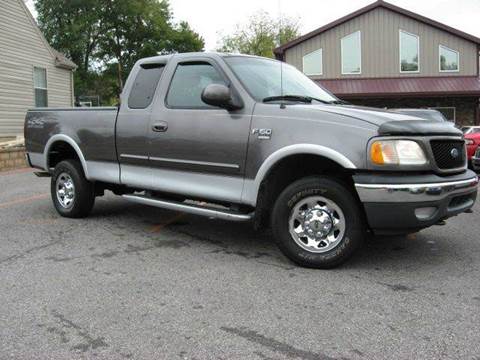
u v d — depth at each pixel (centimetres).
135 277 446
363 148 427
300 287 417
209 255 515
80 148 658
